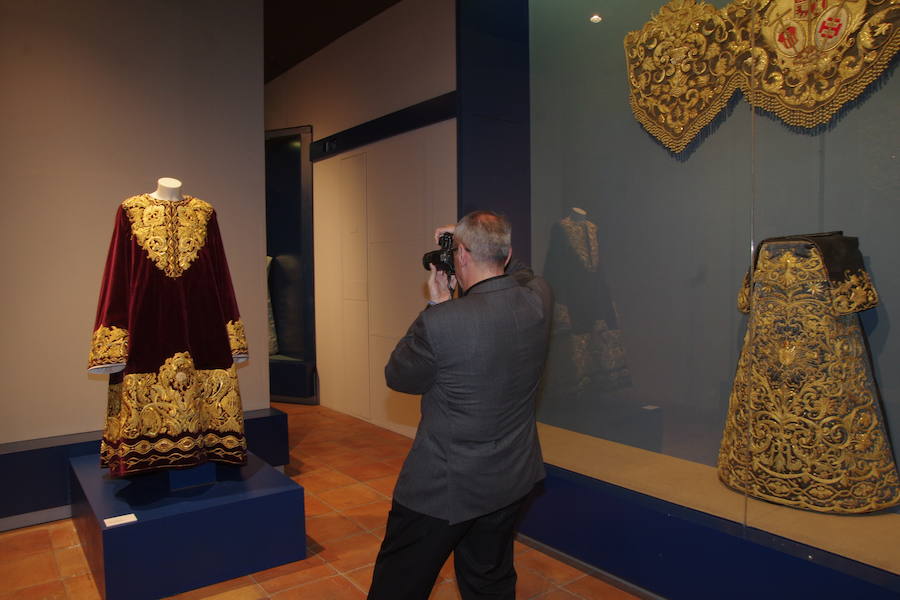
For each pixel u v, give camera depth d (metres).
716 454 2.63
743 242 2.52
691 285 2.69
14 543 2.99
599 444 3.07
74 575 2.67
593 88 2.98
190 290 2.82
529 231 3.30
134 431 2.59
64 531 3.13
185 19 3.79
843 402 2.24
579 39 3.02
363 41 5.26
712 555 2.25
